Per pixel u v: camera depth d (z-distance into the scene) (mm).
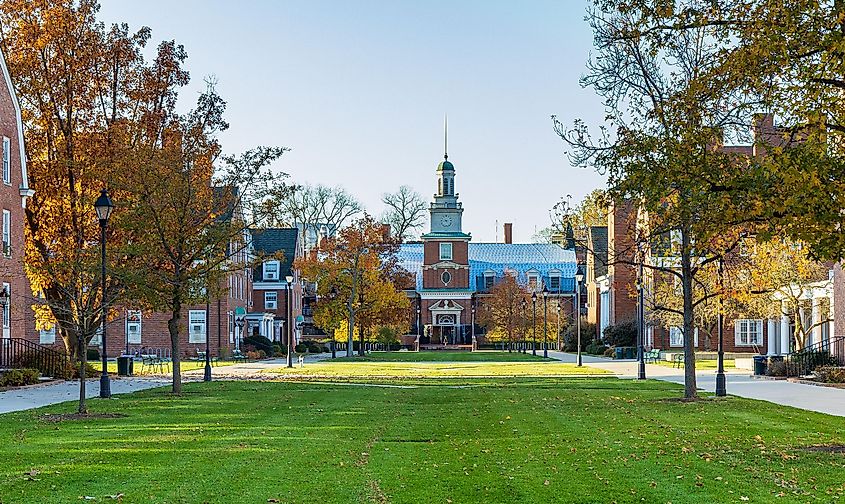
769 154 15531
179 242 31641
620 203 22688
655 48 18688
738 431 19938
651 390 33844
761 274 32188
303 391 33375
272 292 93938
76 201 43312
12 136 41938
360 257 77125
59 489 13008
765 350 72875
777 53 15039
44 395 31641
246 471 14500
